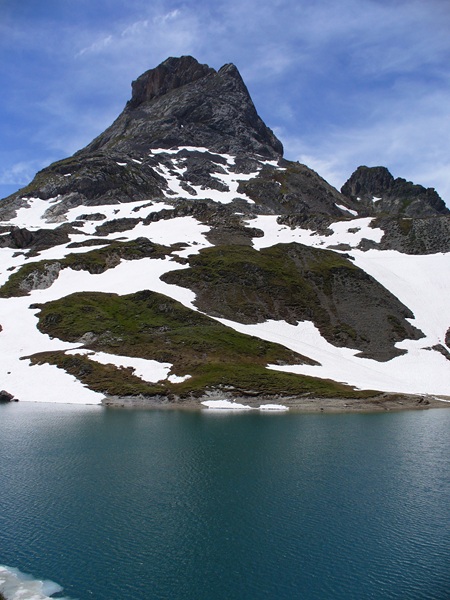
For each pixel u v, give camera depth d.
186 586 31.14
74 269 158.88
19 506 42.28
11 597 29.45
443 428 76.50
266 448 61.78
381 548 36.16
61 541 36.38
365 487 48.19
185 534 37.75
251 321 137.62
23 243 187.75
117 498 44.31
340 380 108.12
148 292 138.62
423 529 39.09
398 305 150.25
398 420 83.00
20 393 95.88
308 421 80.31
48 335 118.06
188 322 128.25
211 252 171.25
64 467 52.91
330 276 161.88
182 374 102.38
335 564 33.88
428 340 135.75
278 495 45.75
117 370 103.12
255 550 35.59
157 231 199.75
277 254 175.12
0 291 144.38
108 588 30.72
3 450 59.44
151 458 56.56
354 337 135.62
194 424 75.75
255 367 108.81
